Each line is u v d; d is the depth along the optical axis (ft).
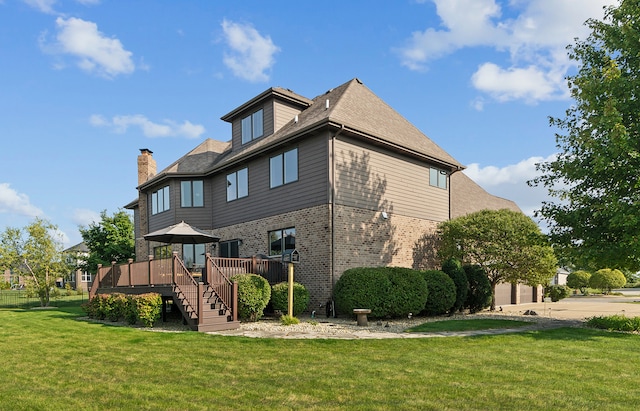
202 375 23.50
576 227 44.70
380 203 58.75
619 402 18.97
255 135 68.28
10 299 107.55
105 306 51.83
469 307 61.52
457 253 61.87
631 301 102.58
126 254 109.70
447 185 71.00
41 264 84.94
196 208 73.31
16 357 28.86
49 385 21.80
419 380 22.26
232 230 68.08
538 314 60.03
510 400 19.11
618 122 38.52
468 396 19.63
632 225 37.93
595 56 45.70
